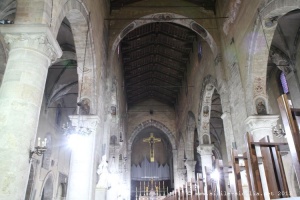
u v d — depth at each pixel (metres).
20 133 5.24
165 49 22.11
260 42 10.61
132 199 31.98
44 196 18.02
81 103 10.52
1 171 4.89
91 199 9.70
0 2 9.10
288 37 13.58
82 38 10.29
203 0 15.72
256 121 10.30
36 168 15.38
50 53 6.21
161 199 25.34
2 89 5.55
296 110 3.05
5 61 9.66
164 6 15.50
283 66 14.26
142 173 32.97
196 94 19.80
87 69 10.81
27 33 5.87
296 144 2.85
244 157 4.81
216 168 6.72
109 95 13.66
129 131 29.27
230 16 13.30
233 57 12.72
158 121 30.00
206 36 15.36
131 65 23.30
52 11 6.59
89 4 10.30
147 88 28.34
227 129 12.81
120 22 15.16
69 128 9.43
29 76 5.64
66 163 21.91
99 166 10.88
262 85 10.80
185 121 24.09
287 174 12.88
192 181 10.06
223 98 13.50
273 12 9.62
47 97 16.86
